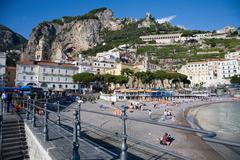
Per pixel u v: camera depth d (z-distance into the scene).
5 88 32.22
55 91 78.50
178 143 20.06
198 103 85.56
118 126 25.84
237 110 64.62
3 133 12.51
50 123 9.38
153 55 173.75
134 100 76.06
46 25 196.50
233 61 137.00
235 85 119.75
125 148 3.83
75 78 87.88
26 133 12.48
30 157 10.71
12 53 168.12
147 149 16.03
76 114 5.56
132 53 160.38
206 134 2.43
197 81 145.12
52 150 7.07
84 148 7.35
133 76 103.81
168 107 61.75
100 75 90.12
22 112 18.11
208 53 169.62
